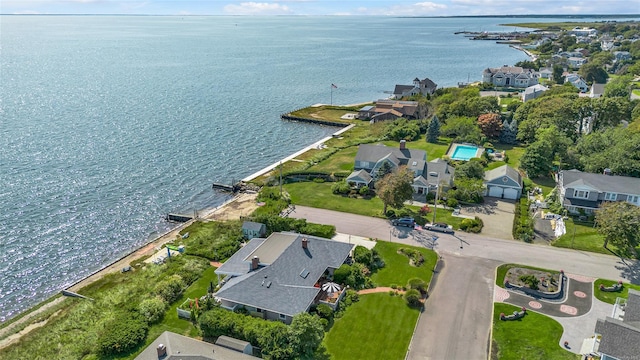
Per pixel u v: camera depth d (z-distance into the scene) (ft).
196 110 476.54
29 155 327.88
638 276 180.14
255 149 359.87
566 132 342.64
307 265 173.99
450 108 417.69
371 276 182.09
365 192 262.26
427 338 147.23
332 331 150.61
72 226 233.14
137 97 533.96
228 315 147.43
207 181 295.28
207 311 151.12
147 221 241.35
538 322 152.87
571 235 213.46
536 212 239.30
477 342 145.48
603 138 301.22
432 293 170.91
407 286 173.68
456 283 176.86
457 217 234.99
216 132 400.26
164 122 425.28
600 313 157.69
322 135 402.72
